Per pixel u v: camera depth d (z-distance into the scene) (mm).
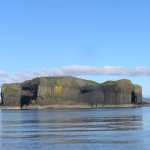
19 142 91000
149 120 179500
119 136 100688
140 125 142750
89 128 132500
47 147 81125
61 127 141000
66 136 104062
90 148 78562
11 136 106562
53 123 172000
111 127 135000
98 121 180375
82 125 150625
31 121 197625
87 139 94938
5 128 141250
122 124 151500
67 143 87438
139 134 105250
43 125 157250
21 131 124938
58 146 82375
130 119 192875
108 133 110438
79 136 103375
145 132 111438
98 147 79750
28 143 88625
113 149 76438
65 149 78000
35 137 102750
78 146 81875
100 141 89938
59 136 104438
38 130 128000
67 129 129875
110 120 187750
